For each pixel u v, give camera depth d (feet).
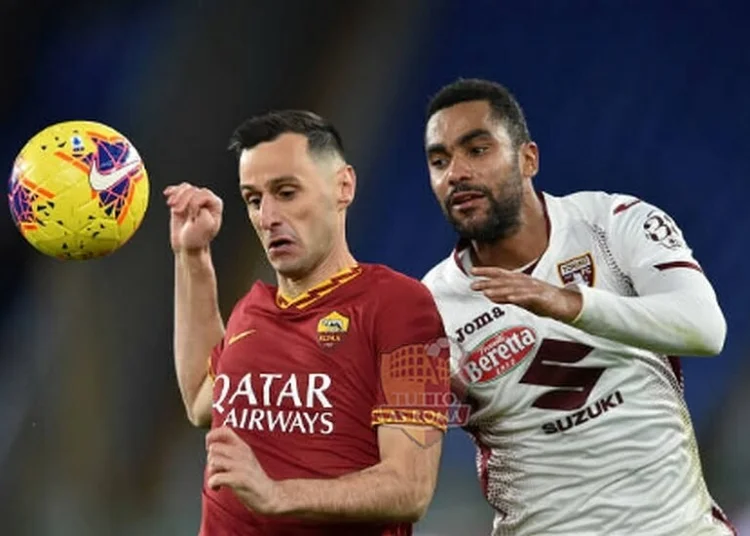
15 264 128.06
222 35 131.85
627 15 132.36
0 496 120.98
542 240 52.75
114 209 46.73
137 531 119.65
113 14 134.21
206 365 50.16
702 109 128.47
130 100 132.46
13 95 134.41
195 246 50.08
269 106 131.13
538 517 52.70
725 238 124.16
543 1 134.00
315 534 42.57
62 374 124.77
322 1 132.26
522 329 52.01
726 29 129.80
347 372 42.98
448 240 130.41
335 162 45.06
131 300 125.18
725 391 117.70
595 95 131.13
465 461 113.50
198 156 129.29
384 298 43.68
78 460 122.11
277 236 43.88
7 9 133.90
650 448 51.62
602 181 129.08
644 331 46.73
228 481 38.93
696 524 51.93
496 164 50.88
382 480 40.86
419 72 134.31
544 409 51.93
